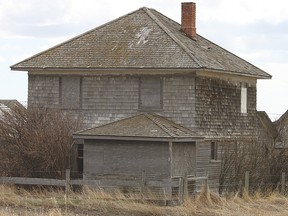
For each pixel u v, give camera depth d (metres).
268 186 61.53
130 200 48.31
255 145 64.81
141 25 65.19
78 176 58.94
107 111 61.56
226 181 60.78
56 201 46.94
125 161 56.72
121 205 45.72
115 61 61.12
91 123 61.94
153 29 64.25
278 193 58.19
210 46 69.25
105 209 45.53
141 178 52.47
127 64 60.41
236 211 45.00
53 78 63.22
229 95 65.81
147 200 48.19
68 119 59.75
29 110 59.38
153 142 56.03
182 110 59.69
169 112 60.00
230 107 65.94
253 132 70.94
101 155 57.47
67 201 47.28
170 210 45.22
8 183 52.88
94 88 62.03
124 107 61.19
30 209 44.66
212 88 62.50
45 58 63.59
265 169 63.06
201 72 60.31
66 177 51.56
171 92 60.00
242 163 61.56
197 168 59.97
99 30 65.62
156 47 61.84
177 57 60.09
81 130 60.16
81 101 62.28
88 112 62.06
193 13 67.69
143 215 44.38
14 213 41.00
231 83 66.31
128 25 65.50
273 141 75.75
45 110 59.88
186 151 58.09
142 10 67.31
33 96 63.81
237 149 63.41
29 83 63.94
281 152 65.62
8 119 58.31
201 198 48.12
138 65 59.97
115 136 56.41
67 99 62.78
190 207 45.22
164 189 53.44
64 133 58.44
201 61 59.97
